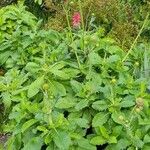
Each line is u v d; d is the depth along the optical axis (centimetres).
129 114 72
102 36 109
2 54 107
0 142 102
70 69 82
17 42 107
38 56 101
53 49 94
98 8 122
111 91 73
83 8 121
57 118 69
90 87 75
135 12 126
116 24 120
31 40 104
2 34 117
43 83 77
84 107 74
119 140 69
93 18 109
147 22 121
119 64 82
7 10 123
